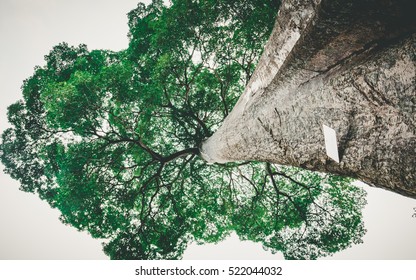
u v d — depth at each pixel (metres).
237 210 9.48
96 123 7.89
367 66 1.75
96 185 8.04
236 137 4.09
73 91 6.66
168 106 8.66
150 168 9.41
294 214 9.16
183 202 9.42
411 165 1.44
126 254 7.94
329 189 9.19
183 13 6.90
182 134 9.53
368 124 1.75
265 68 3.03
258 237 9.39
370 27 1.59
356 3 1.45
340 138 1.95
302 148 2.49
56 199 8.00
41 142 8.12
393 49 1.60
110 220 8.20
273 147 3.03
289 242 9.12
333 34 1.77
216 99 9.09
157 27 7.13
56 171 8.27
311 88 2.35
